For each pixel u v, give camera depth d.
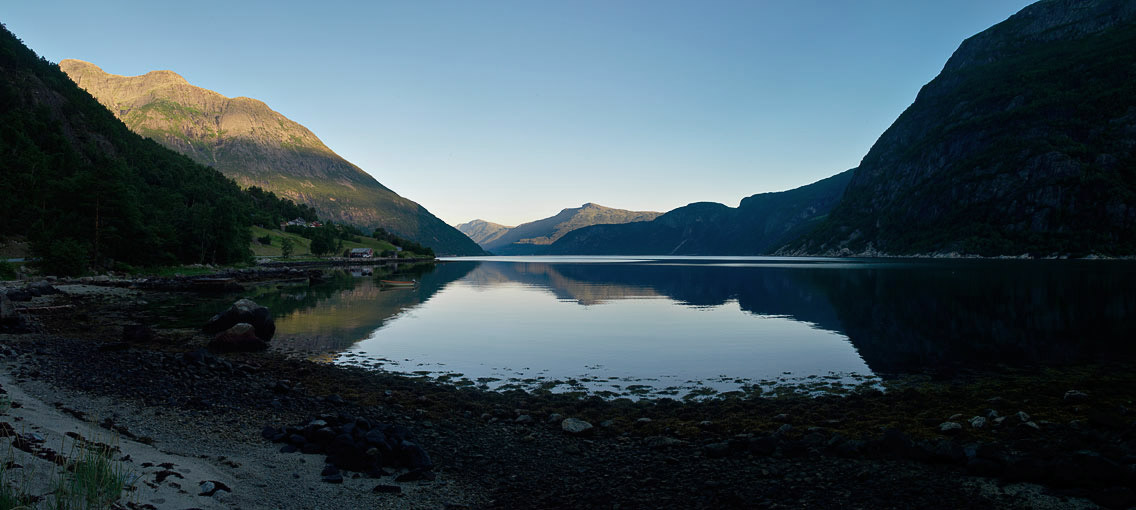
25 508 6.80
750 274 126.38
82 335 32.34
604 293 75.56
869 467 12.01
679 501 10.45
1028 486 10.66
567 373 25.80
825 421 16.02
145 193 134.62
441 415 17.56
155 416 15.07
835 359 28.61
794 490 10.84
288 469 11.28
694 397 21.33
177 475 9.67
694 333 38.22
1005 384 21.98
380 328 39.91
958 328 38.44
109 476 8.28
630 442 14.61
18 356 23.00
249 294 65.62
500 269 170.75
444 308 54.59
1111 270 115.62
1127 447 12.34
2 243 81.94
